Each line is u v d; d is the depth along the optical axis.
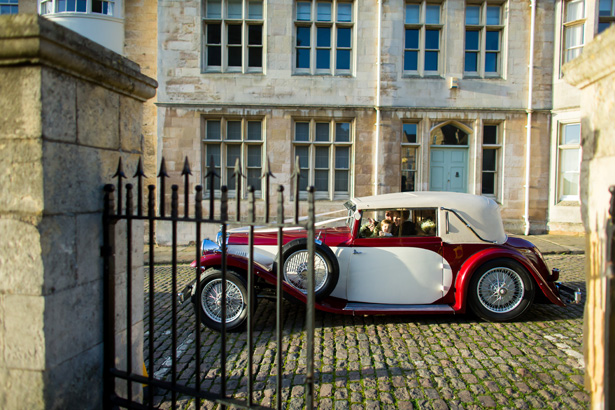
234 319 4.61
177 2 11.41
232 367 3.75
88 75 2.16
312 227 1.96
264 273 4.61
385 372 3.61
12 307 1.97
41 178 1.92
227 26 11.76
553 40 11.66
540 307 5.48
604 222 1.96
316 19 11.73
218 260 4.64
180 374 3.61
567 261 8.55
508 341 4.29
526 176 11.73
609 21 11.14
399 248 4.86
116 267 2.46
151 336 2.35
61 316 2.05
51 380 1.99
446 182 12.02
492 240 4.89
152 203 2.26
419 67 11.84
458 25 11.70
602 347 1.96
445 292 4.86
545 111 11.67
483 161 12.02
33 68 1.91
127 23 11.84
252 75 11.59
